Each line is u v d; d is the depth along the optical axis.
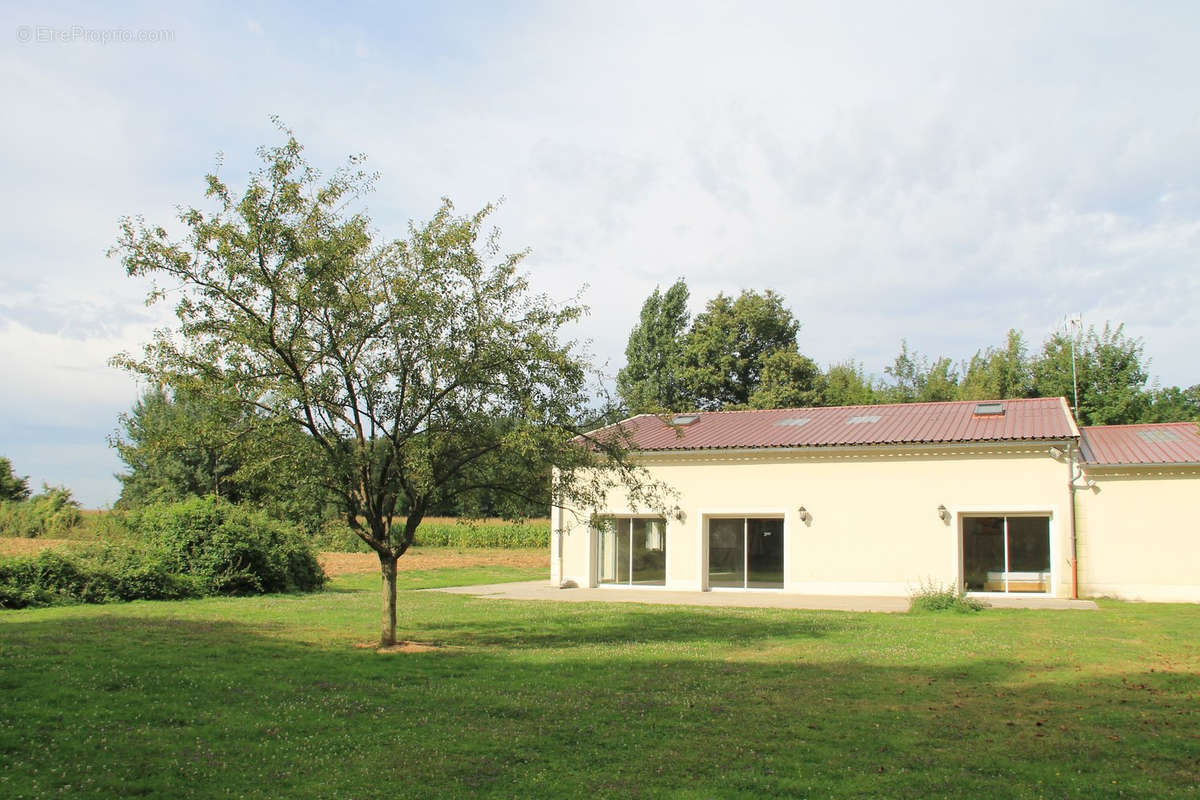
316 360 13.17
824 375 56.50
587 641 15.86
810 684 11.59
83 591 21.44
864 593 26.77
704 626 18.41
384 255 13.85
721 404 54.62
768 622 19.23
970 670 12.76
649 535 29.83
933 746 8.51
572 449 14.70
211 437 13.14
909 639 16.20
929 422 28.69
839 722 9.45
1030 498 25.30
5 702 9.50
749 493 28.52
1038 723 9.45
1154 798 7.05
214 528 25.02
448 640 15.77
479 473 14.71
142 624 16.67
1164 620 19.44
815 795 7.07
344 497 13.92
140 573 22.53
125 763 7.61
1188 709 10.16
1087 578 25.17
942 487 26.23
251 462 13.20
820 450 27.39
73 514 51.69
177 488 45.47
